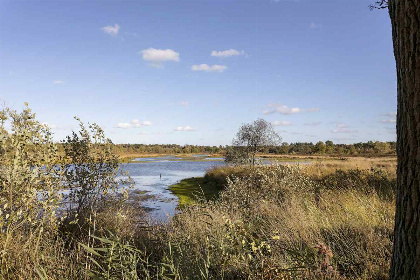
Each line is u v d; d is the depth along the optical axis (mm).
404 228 1917
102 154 6559
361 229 4434
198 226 4438
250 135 19203
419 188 1815
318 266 3256
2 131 3998
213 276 3033
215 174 19406
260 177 9484
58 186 5086
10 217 3584
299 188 8812
